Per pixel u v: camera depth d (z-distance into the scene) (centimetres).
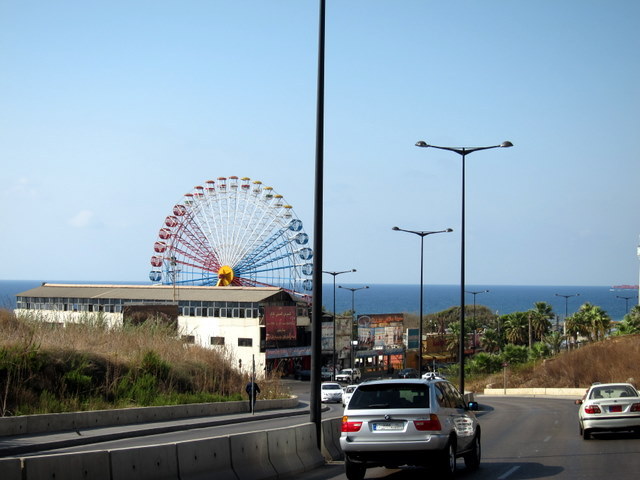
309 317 8575
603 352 7369
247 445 1449
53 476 980
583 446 2086
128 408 3138
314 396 1772
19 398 2884
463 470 1641
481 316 16212
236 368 4847
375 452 1417
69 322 4394
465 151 4025
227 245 8438
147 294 8538
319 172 1767
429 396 1437
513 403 5359
